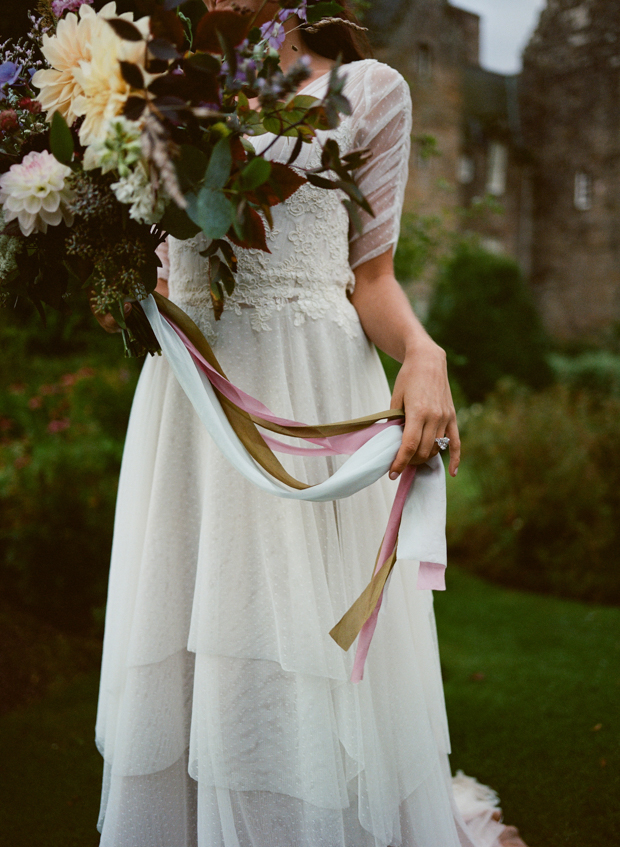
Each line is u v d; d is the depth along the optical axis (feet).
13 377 20.98
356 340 4.53
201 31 3.21
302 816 3.91
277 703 4.00
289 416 4.23
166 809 4.26
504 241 70.44
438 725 4.67
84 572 11.79
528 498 16.75
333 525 4.27
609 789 7.02
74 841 6.28
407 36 58.65
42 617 11.40
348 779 3.98
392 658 4.31
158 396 4.55
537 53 71.00
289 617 3.98
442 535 3.85
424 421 3.91
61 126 3.21
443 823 4.35
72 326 12.73
